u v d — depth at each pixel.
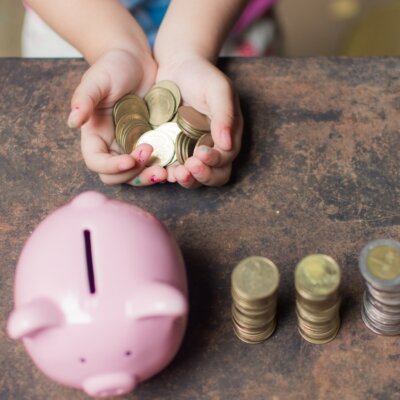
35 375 0.71
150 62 0.90
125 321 0.59
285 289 0.74
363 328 0.72
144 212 0.67
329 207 0.79
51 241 0.62
